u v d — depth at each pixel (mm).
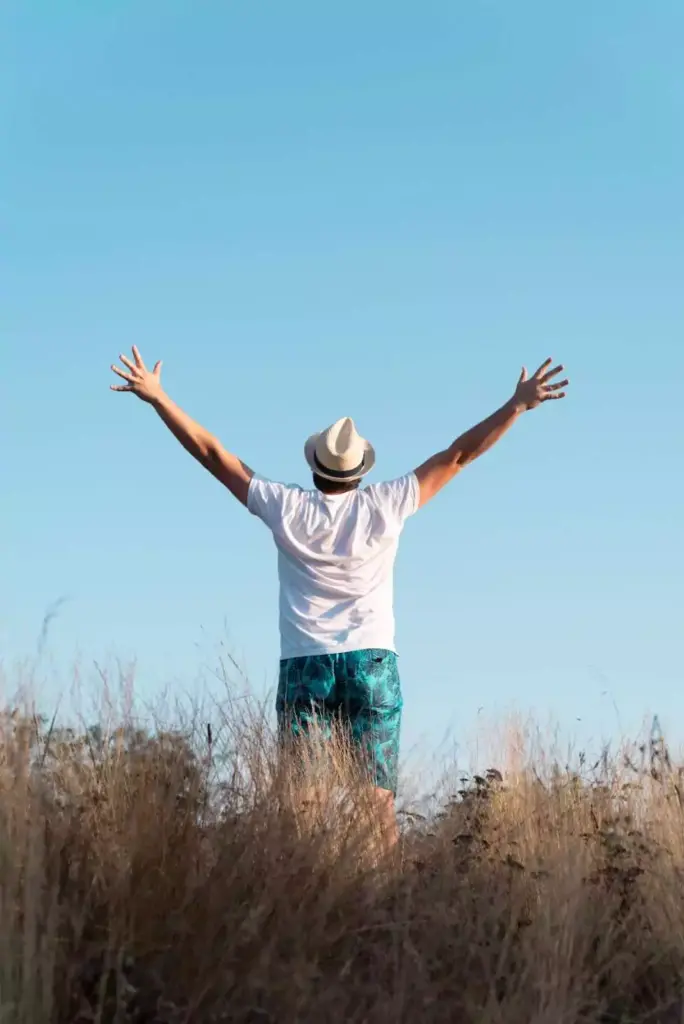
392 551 5773
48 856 3914
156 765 4387
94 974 3738
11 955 3629
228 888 4039
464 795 5094
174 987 3785
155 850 4078
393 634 5727
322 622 5609
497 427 5914
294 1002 3801
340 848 4520
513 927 4254
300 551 5633
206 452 5879
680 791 5402
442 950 4176
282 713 5578
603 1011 4160
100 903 3906
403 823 5008
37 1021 3551
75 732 4418
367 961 4188
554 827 4961
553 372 5949
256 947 3912
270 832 4324
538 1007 3922
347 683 5539
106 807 4164
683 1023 4230
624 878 4734
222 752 4660
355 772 5098
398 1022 3857
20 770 4020
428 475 5871
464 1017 3963
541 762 5441
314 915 4129
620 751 5621
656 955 4543
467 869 4645
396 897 4359
